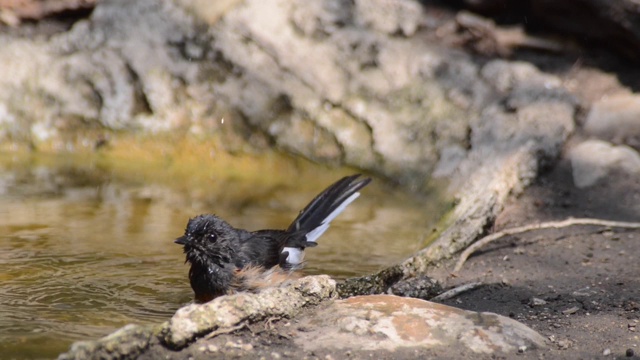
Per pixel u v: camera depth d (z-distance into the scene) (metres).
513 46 13.62
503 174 11.09
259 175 13.47
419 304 7.38
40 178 13.03
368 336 6.85
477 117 12.66
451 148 12.45
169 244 10.24
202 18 14.34
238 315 6.89
